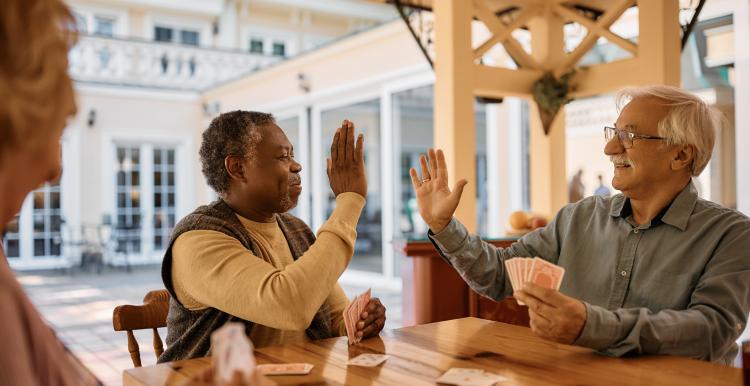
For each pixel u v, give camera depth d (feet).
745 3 12.87
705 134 5.55
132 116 38.75
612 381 3.97
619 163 5.74
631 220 5.87
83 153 37.19
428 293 10.14
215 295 5.09
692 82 14.67
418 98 26.43
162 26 45.44
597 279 5.91
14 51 2.16
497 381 3.94
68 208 36.81
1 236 2.35
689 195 5.60
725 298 4.98
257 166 5.76
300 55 31.35
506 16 12.75
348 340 4.99
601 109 18.22
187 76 40.93
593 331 4.34
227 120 5.88
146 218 39.45
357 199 5.60
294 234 6.53
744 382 3.62
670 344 4.60
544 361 4.45
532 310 4.40
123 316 6.10
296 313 4.95
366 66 27.27
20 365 2.06
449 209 5.72
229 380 2.47
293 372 4.15
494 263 6.27
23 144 2.24
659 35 10.32
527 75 12.19
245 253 5.28
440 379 3.97
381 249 27.76
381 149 26.63
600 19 11.51
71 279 31.65
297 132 32.86
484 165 24.12
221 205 5.86
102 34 38.22
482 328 5.56
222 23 46.83
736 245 5.17
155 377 4.17
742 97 12.92
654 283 5.47
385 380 4.02
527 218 11.21
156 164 40.06
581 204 6.40
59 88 2.31
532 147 12.91
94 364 14.79
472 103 11.30
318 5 49.60
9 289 2.15
